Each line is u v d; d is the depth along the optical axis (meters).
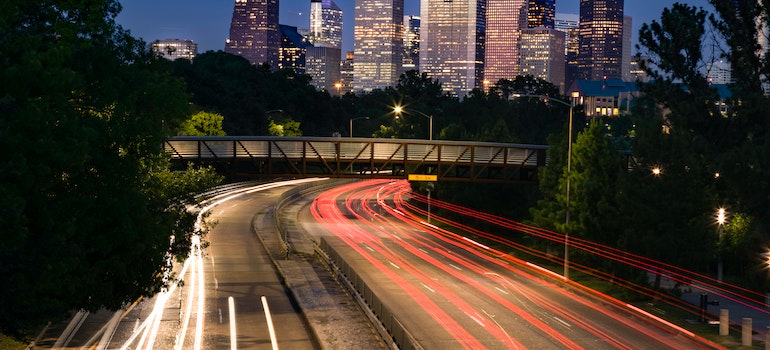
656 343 37.28
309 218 102.38
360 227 94.00
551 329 40.19
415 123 153.75
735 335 38.44
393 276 57.91
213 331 41.22
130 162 31.78
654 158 46.50
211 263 65.12
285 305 48.56
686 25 61.56
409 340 31.72
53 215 28.23
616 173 53.41
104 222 30.98
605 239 52.72
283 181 151.50
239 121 155.38
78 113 30.92
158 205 37.12
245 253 71.12
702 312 41.69
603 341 37.59
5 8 25.72
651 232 45.41
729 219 47.78
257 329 41.91
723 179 47.19
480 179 76.69
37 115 25.12
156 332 40.66
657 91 63.06
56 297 30.11
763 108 55.62
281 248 70.56
